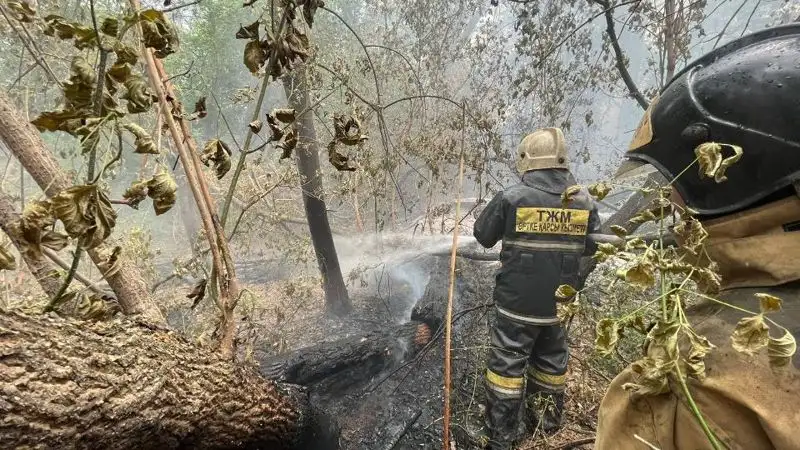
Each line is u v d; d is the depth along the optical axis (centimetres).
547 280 214
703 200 68
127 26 84
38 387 84
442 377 298
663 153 80
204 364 130
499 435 228
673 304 58
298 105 326
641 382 60
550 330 232
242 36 130
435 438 256
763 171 59
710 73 74
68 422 88
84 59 86
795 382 50
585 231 215
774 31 73
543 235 211
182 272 228
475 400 276
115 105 89
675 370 54
